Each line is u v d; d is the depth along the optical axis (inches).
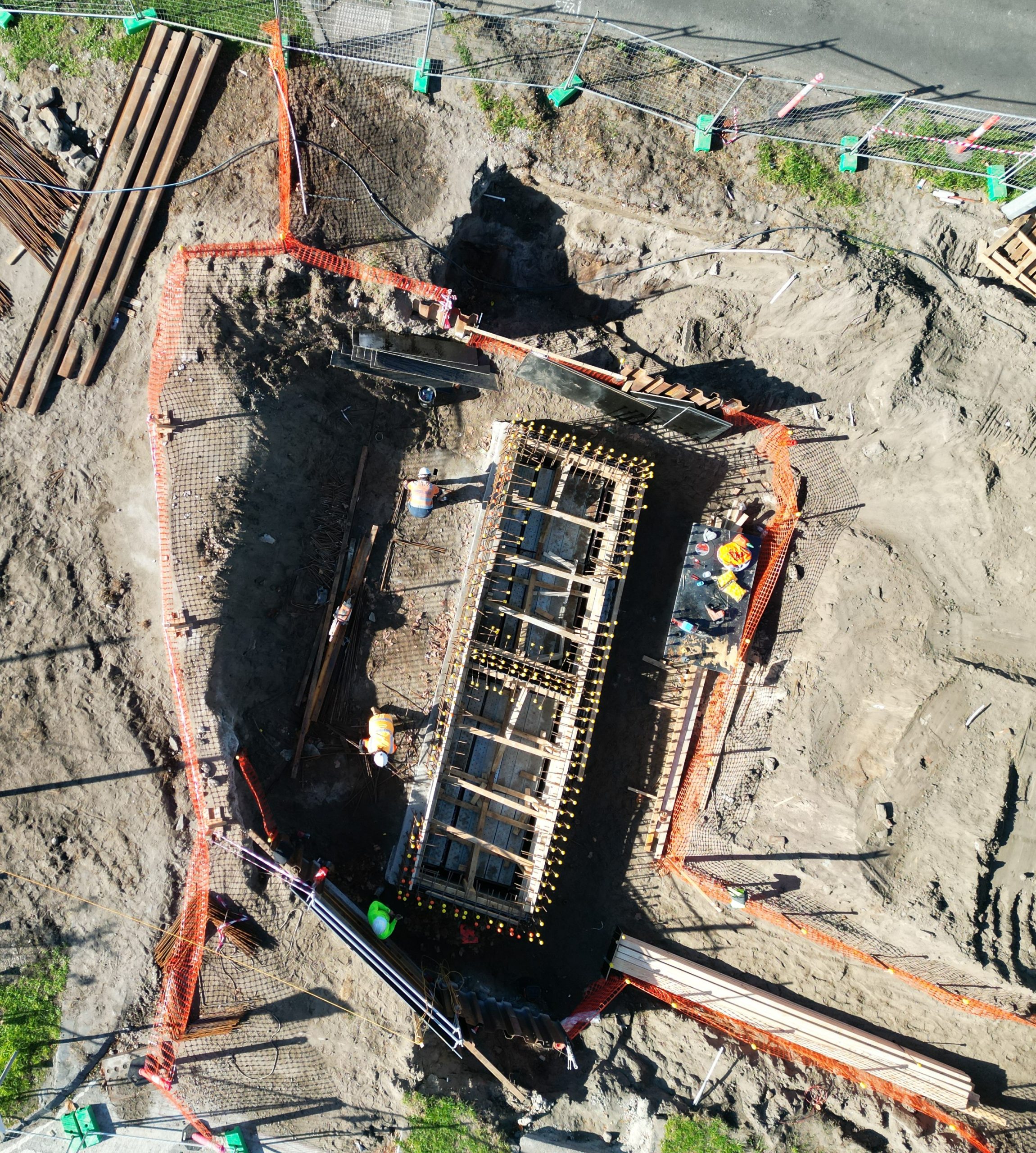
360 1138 410.6
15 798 394.0
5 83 387.2
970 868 432.5
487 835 452.8
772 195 413.4
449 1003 419.2
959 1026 469.7
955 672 441.1
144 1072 399.2
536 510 462.6
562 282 450.6
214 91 394.6
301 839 437.4
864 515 461.1
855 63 412.8
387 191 402.6
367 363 410.6
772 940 482.9
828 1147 443.5
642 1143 431.8
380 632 456.4
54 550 395.2
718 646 474.3
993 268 422.0
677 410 425.4
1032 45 415.8
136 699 399.2
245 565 409.4
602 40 403.2
